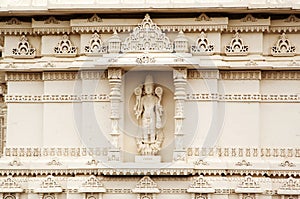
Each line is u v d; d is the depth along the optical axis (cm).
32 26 3681
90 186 3559
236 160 3594
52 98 3656
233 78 3634
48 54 3681
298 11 3588
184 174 3538
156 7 3547
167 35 3631
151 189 3538
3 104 4216
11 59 3703
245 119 3619
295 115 3638
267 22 3622
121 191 3578
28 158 3666
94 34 3638
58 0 3625
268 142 3631
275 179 3569
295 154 3616
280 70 3641
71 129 3647
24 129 3688
